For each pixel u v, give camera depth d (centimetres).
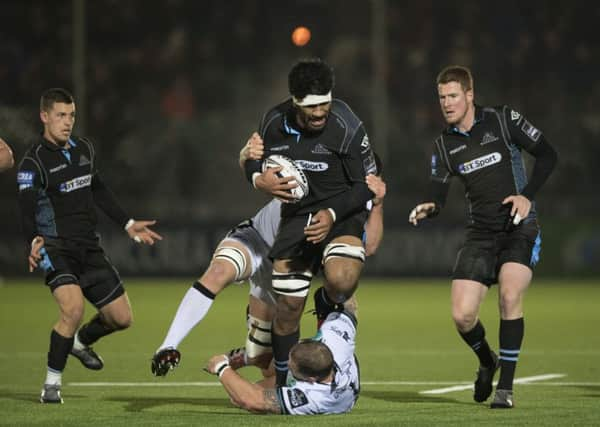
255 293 2811
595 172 8788
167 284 8019
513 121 2777
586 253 8512
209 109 9112
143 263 8319
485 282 2777
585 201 8544
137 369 3594
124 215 3061
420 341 4606
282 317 2667
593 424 2334
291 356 2389
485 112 2803
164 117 8944
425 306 6431
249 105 9075
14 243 8400
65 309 2759
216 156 8688
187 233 8319
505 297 2670
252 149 2581
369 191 2606
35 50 9319
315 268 2670
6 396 2903
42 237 2806
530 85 9244
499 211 2770
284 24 9562
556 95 9181
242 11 9575
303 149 2600
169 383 3228
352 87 9188
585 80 9306
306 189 2577
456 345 4444
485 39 9506
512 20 9550
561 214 8531
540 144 2781
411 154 8712
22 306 6412
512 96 9181
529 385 3138
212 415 2489
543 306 6438
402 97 9175
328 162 2612
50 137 2850
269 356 2889
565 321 5516
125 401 2797
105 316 2997
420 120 9025
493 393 3014
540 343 4481
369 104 9112
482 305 6644
